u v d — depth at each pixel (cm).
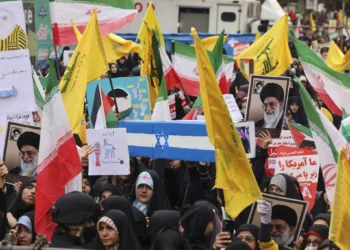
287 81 1483
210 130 1086
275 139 1534
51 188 1139
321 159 1194
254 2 4281
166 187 1470
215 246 1105
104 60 1448
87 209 1038
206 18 4241
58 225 1052
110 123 1480
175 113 1927
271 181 1292
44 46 1673
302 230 1263
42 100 1489
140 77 1723
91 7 1889
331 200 1188
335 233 898
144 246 1153
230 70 2170
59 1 1867
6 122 1305
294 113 2003
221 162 1084
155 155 1419
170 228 1082
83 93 1385
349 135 1299
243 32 4297
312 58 1764
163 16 4094
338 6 8500
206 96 1077
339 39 4712
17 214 1203
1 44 1304
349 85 1727
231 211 1095
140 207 1284
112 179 1395
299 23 6706
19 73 1310
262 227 1081
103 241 1004
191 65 2120
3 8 1305
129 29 3906
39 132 1256
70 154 1153
